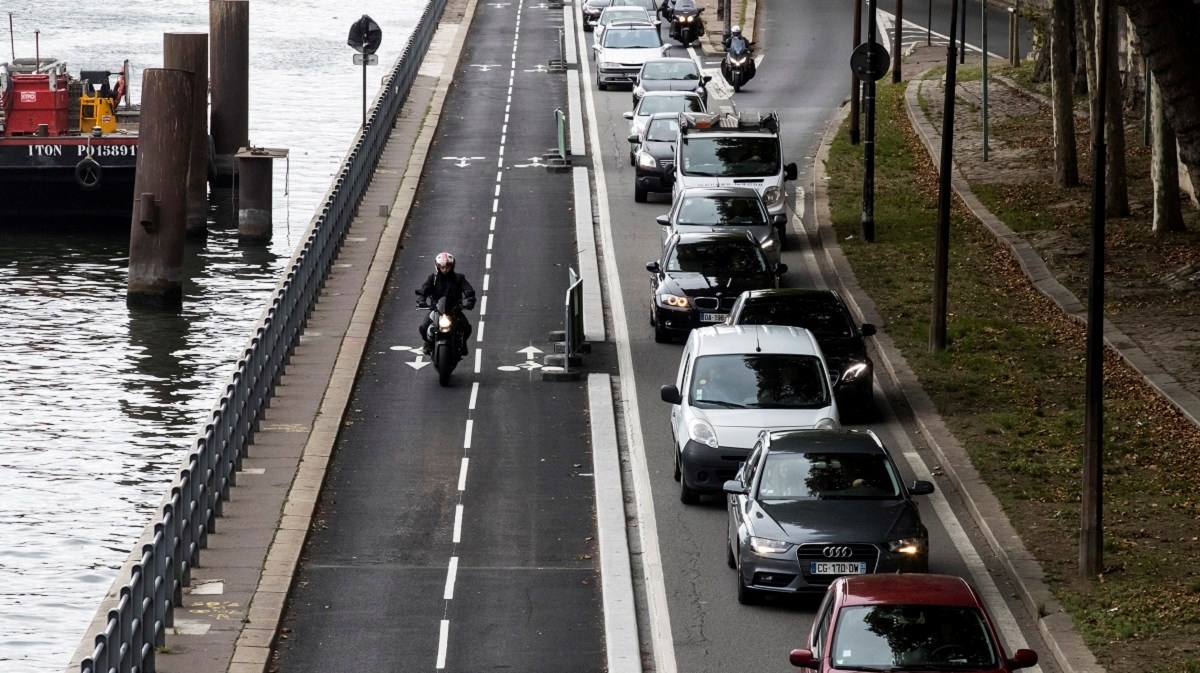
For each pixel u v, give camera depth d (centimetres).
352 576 5362
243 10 15412
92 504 7350
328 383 7656
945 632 3831
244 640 4700
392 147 13650
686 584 5191
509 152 13662
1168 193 9856
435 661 4659
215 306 11456
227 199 15388
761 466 5103
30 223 13788
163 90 11350
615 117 15062
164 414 8806
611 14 18725
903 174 12306
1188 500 5788
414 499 6178
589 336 8538
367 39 12544
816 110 14862
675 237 8631
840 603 3912
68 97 14200
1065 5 11138
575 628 4934
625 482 6334
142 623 4331
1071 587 4997
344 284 9569
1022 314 8681
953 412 7025
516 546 5681
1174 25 6938
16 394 9056
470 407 7419
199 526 5372
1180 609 4719
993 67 16312
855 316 8662
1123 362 7662
